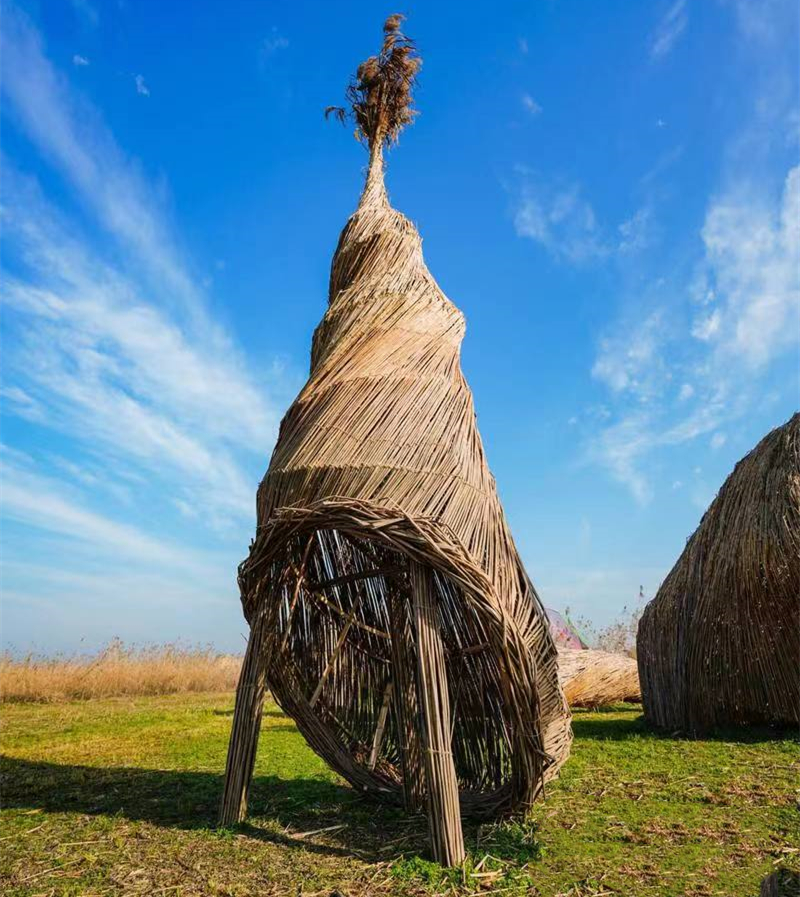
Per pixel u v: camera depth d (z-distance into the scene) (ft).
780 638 20.77
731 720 21.75
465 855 11.37
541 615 12.85
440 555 11.47
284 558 13.96
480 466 13.39
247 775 13.20
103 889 10.11
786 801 14.40
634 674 30.89
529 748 11.91
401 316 14.16
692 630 22.24
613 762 18.24
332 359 13.73
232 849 11.75
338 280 15.76
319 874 10.68
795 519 20.65
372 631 15.61
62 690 36.27
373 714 16.34
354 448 12.49
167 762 18.86
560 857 11.46
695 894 9.99
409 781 14.17
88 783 16.37
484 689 14.96
